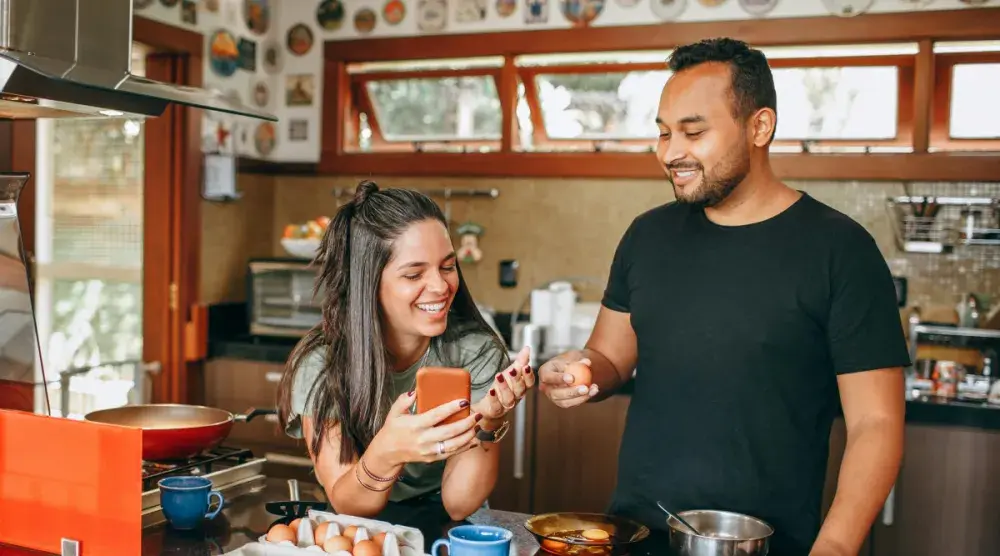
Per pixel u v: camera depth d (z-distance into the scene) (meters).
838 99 3.87
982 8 3.53
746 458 1.81
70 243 4.30
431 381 1.53
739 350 1.82
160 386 4.03
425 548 1.62
